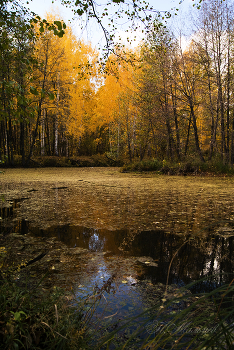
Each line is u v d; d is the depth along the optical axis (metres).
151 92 17.28
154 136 18.48
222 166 14.41
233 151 16.09
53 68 19.14
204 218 4.91
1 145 20.02
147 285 2.42
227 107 15.88
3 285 1.71
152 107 17.39
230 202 6.52
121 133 25.66
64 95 21.91
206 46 14.85
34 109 2.08
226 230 4.19
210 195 7.62
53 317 1.52
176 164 15.55
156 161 17.16
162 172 15.52
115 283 2.45
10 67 2.21
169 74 16.25
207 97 16.75
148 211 5.53
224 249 3.38
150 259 3.06
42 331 1.42
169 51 15.20
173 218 4.93
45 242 3.63
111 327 1.78
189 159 15.77
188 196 7.46
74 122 24.42
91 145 28.00
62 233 4.04
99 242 3.65
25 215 5.16
